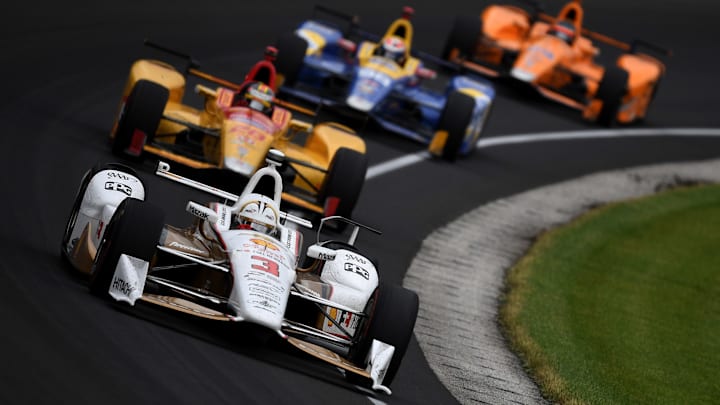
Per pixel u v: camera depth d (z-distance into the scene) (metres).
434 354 42.16
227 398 30.38
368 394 34.91
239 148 48.50
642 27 130.38
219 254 35.69
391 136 73.75
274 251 34.91
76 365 29.23
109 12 81.69
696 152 95.38
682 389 45.94
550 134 87.31
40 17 74.94
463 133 71.06
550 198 72.06
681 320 56.06
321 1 103.75
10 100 56.84
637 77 95.62
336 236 52.31
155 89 50.84
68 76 64.69
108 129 57.00
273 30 90.81
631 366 47.12
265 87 51.72
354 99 69.88
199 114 54.34
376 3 108.94
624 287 59.22
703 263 67.25
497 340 45.78
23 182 45.28
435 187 66.31
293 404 31.62
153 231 33.72
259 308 32.34
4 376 27.16
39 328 30.84
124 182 37.66
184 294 35.09
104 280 34.12
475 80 75.94
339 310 37.03
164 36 80.19
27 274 35.03
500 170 74.69
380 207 59.66
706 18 141.38
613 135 92.44
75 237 36.97
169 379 30.31
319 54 75.88
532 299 52.59
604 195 76.62
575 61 94.12
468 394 38.91
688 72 119.62
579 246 64.19
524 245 61.53
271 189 39.94
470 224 62.09
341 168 51.38
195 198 49.53
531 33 96.69
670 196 80.69
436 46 101.62
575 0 95.94
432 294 49.41
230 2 95.38
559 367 43.81
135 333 32.66
